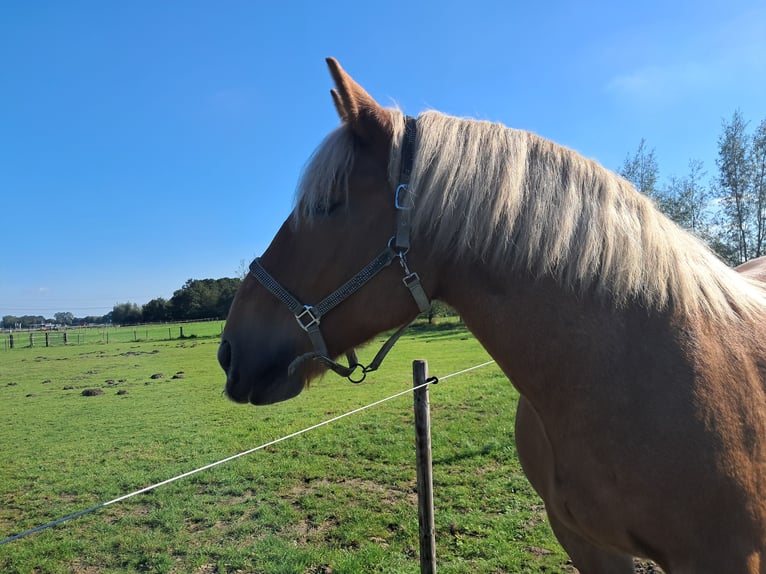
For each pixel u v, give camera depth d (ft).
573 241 4.52
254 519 15.62
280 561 12.69
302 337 5.05
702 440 3.91
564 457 4.55
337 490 17.67
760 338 4.60
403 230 4.71
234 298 5.57
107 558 13.62
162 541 14.37
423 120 5.01
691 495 3.89
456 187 4.61
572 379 4.42
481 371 46.55
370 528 14.30
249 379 5.13
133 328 236.84
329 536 14.08
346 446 23.27
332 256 4.88
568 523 4.93
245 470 20.52
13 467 23.54
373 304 4.87
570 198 4.63
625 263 4.40
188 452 24.64
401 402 33.12
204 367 69.56
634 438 4.08
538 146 5.01
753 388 4.24
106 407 39.50
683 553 3.97
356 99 4.88
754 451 4.07
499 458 19.60
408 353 69.41
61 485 20.52
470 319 4.95
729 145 65.67
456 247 4.71
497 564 11.60
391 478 18.56
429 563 10.37
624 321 4.40
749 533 3.92
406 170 4.76
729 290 4.81
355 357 5.39
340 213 4.87
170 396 43.98
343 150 4.89
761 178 63.87
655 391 4.10
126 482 20.27
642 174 69.00
